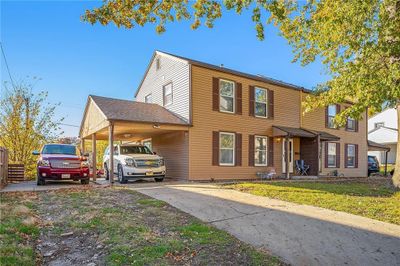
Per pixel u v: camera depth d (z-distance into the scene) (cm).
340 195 991
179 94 1641
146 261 451
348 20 870
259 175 1778
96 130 1586
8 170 1619
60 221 649
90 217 675
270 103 1884
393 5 866
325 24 915
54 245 525
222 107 1680
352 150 2395
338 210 779
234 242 550
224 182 1409
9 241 504
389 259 509
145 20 785
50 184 1362
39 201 859
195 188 1127
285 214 738
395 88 881
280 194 984
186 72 1594
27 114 1991
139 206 799
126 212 729
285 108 1964
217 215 727
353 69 956
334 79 1157
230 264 462
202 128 1584
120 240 535
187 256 481
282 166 1928
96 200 873
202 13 818
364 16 855
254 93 1820
